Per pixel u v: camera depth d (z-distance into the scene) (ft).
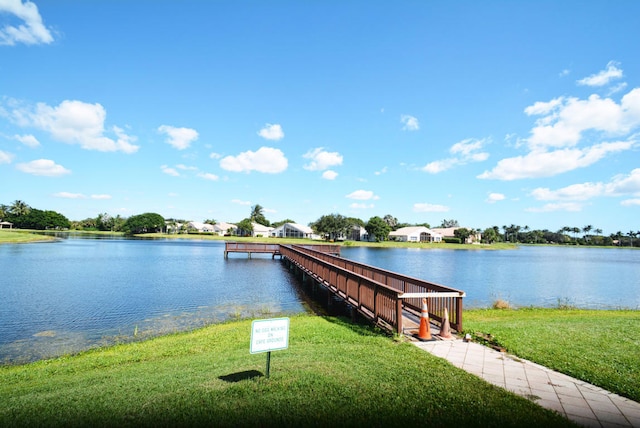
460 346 23.45
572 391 16.30
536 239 483.51
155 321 39.63
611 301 60.29
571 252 278.26
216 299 52.24
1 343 31.73
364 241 315.17
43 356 28.45
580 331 28.86
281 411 13.80
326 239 300.20
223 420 13.14
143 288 60.13
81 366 23.70
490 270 108.17
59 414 14.12
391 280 38.45
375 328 29.48
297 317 40.27
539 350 22.49
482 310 46.44
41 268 83.61
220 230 378.73
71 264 92.58
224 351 25.04
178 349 26.86
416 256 169.89
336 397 14.98
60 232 342.44
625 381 17.33
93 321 39.34
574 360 20.52
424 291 31.32
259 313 43.93
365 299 33.27
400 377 17.19
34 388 18.80
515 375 18.22
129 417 13.58
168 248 168.25
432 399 14.84
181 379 18.02
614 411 14.42
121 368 22.38
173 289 59.77
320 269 54.03
